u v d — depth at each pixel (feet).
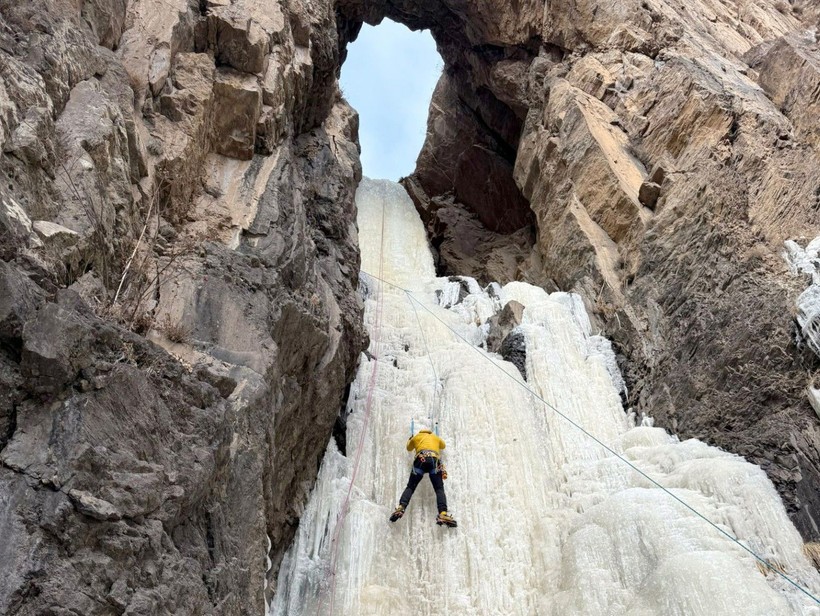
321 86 50.62
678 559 27.20
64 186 20.24
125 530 15.57
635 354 43.16
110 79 26.45
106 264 21.97
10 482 14.03
